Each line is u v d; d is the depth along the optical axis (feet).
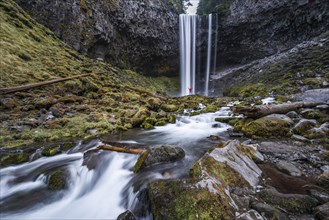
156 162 15.31
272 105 26.89
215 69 121.08
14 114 27.25
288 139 20.31
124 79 70.33
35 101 31.45
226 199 9.37
